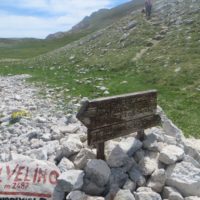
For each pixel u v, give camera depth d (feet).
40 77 136.77
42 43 595.47
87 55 184.24
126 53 162.30
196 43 152.35
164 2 232.73
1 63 229.25
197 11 196.24
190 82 108.99
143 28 197.06
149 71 126.93
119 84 112.68
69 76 135.03
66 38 617.62
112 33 214.28
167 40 167.84
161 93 102.01
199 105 89.20
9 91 105.19
